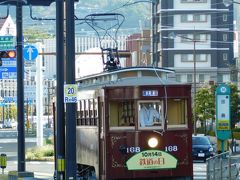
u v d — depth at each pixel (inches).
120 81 1625.2
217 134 2311.8
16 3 2488.9
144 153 1582.2
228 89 2299.5
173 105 1604.3
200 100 6136.8
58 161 1727.4
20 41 2475.4
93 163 1711.4
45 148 4020.7
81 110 1860.2
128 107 1595.7
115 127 1585.9
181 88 1600.6
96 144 1673.2
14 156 4101.9
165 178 1603.1
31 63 4318.4
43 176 2763.3
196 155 3592.5
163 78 1670.8
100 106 1631.4
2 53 2610.7
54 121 2210.9
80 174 1924.2
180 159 1595.7
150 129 1584.6
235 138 5275.6
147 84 1594.5
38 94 4168.3
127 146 1582.2
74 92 1561.3
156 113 1593.3
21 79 2481.5
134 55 7593.5
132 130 1583.4
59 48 1873.8
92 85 1788.9
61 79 1847.9
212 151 3612.2
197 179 2461.9
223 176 1854.1
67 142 1561.3
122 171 1578.5
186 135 1596.9
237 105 5241.1
